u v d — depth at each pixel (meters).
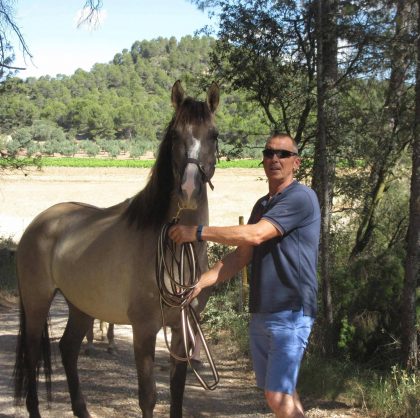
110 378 5.88
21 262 4.84
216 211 25.41
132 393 5.43
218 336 7.66
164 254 3.58
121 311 3.94
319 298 6.95
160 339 7.72
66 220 4.68
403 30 6.87
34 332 4.79
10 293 10.90
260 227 3.10
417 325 5.84
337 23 6.89
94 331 8.15
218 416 4.90
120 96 156.50
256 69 7.87
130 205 3.99
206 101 3.71
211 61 8.21
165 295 3.62
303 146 8.10
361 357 6.49
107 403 5.12
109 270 3.93
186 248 3.60
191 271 3.59
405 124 7.39
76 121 117.88
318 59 6.75
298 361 3.15
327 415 4.82
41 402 5.16
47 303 4.81
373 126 7.39
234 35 7.77
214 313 8.15
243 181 42.06
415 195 5.38
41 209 29.12
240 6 7.71
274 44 7.77
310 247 3.20
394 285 6.70
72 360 4.73
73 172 52.75
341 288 6.89
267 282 3.20
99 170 56.03
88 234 4.26
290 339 3.14
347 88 7.08
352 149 7.30
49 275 4.69
